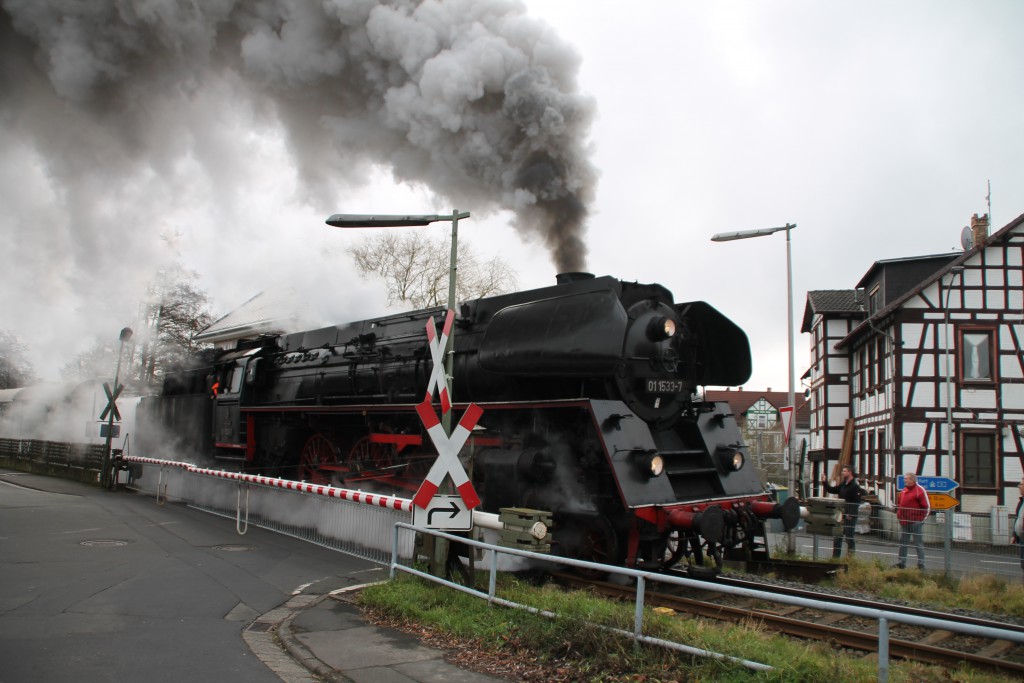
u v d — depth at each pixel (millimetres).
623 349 8539
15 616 6051
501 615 5789
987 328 21219
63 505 13875
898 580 9688
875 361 24141
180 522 11953
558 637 5207
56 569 7996
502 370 9219
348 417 12922
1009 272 21266
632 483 7754
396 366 11734
